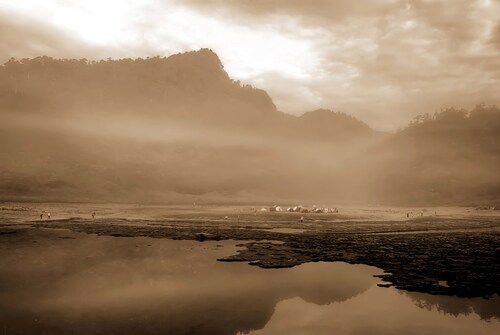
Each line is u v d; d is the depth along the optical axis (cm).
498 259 2869
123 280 2225
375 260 2853
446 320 1560
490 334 1415
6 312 1638
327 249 3359
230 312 1652
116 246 3512
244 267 2612
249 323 1515
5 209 8519
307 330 1441
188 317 1582
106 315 1603
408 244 3659
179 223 5881
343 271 2488
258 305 1753
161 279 2256
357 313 1645
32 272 2409
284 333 1409
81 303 1772
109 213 8231
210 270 2511
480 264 2689
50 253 3094
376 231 4847
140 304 1761
